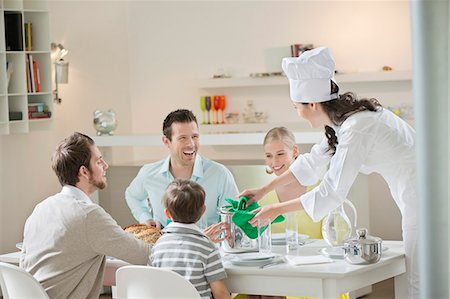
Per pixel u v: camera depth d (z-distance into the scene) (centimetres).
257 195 331
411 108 617
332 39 653
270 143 374
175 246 285
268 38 677
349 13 647
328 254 300
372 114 297
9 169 532
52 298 290
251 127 666
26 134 550
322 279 274
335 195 295
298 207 301
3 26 491
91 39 644
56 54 577
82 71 629
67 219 289
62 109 598
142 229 328
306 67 301
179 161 368
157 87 712
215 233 307
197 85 684
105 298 524
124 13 708
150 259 293
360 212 446
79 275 291
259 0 678
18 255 338
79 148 297
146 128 718
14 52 498
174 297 263
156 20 709
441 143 131
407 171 296
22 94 505
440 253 132
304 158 337
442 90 130
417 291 296
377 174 564
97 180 301
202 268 280
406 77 614
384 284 528
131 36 716
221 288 280
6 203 529
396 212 563
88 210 289
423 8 130
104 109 662
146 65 714
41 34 527
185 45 703
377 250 286
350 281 278
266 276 283
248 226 307
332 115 303
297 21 666
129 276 272
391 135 294
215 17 693
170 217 295
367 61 643
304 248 322
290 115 668
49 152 575
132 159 719
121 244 289
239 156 674
